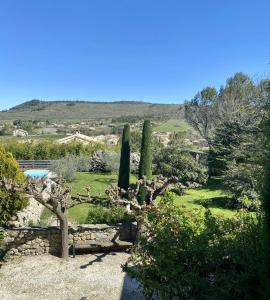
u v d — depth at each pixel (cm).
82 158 3022
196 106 3925
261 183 438
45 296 864
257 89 3073
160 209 647
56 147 3362
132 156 3023
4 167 1168
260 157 506
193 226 596
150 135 2069
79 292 886
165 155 2502
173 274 501
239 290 450
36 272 991
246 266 462
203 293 488
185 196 2130
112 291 891
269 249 395
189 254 532
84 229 1165
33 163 3123
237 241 529
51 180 1372
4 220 1164
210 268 525
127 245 1146
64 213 1080
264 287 402
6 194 1127
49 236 1119
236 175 1809
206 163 2870
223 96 3516
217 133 2822
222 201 1988
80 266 1036
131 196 1270
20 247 1091
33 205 1539
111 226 1192
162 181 1295
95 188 2219
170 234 555
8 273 983
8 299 846
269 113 1488
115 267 1030
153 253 554
